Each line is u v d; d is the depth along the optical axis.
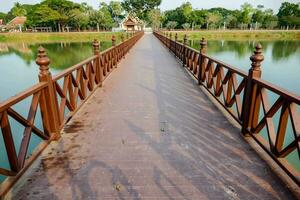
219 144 2.80
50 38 46.50
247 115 2.88
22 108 7.66
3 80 12.71
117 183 2.14
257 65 2.73
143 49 14.78
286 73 13.95
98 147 2.77
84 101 4.29
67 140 2.93
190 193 2.02
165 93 4.96
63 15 50.94
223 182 2.15
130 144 2.83
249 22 61.22
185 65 8.17
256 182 2.15
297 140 1.97
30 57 22.25
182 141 2.89
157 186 2.10
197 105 4.18
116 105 4.23
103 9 59.56
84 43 38.66
